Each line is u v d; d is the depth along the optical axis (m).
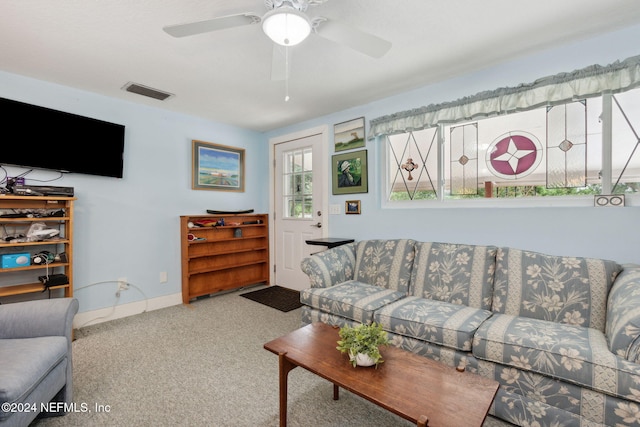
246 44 2.07
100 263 2.95
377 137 3.13
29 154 2.50
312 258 2.66
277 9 1.34
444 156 2.78
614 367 1.25
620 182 2.01
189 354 2.25
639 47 1.88
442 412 1.04
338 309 2.24
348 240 3.20
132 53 2.17
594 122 2.10
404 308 2.01
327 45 2.09
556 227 2.14
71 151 2.71
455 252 2.35
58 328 1.59
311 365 1.35
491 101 2.37
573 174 2.17
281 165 4.20
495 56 2.26
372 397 1.12
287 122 3.92
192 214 3.66
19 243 2.34
